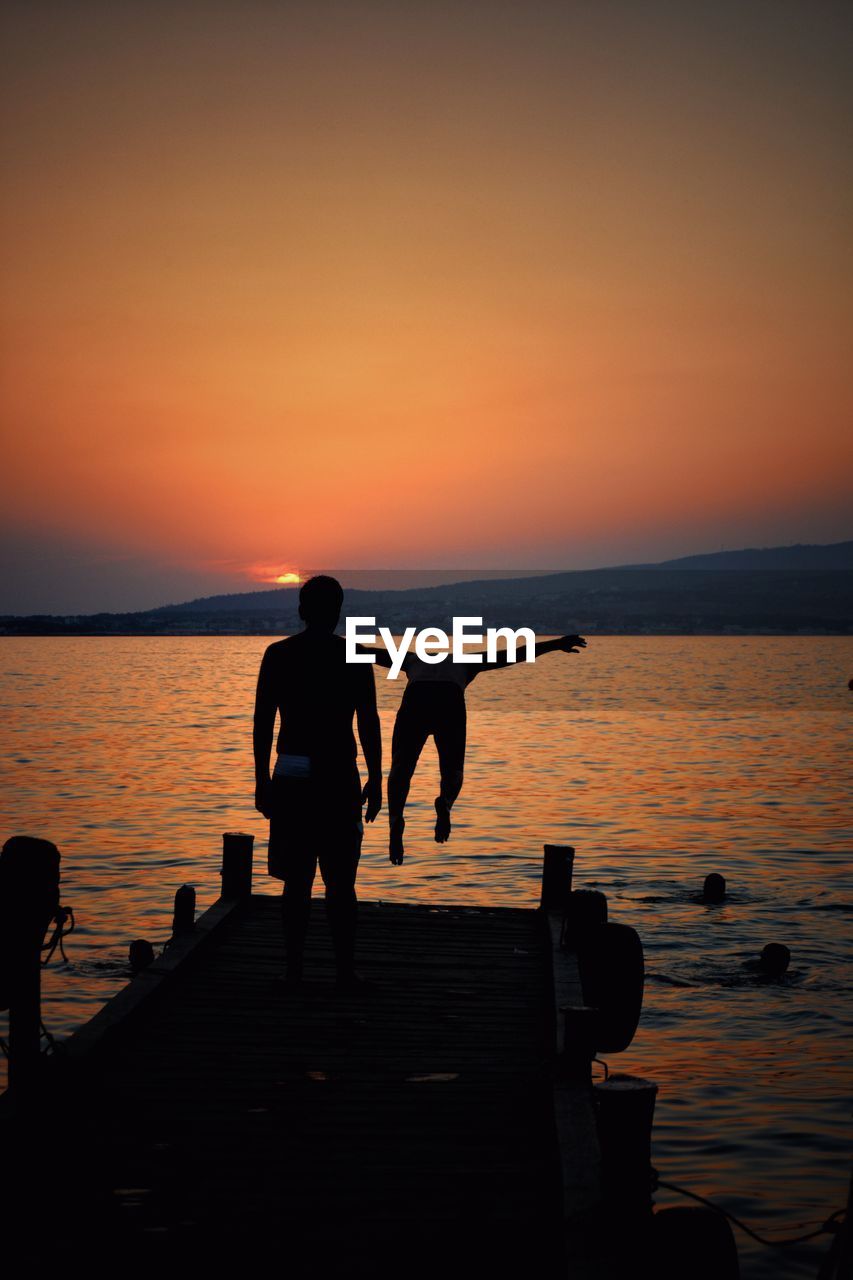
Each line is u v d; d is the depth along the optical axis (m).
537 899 15.57
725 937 13.49
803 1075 8.77
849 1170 7.03
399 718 7.97
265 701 6.95
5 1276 4.22
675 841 20.72
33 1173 5.08
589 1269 4.07
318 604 6.91
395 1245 4.49
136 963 11.58
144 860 18.17
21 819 22.69
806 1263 5.86
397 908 10.62
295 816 7.01
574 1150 4.94
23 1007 5.69
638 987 7.93
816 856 19.25
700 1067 8.98
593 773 32.09
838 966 12.18
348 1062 6.52
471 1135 5.56
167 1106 5.83
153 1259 4.36
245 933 9.41
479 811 24.20
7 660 143.75
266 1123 5.65
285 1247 4.46
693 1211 4.30
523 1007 7.61
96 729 47.28
